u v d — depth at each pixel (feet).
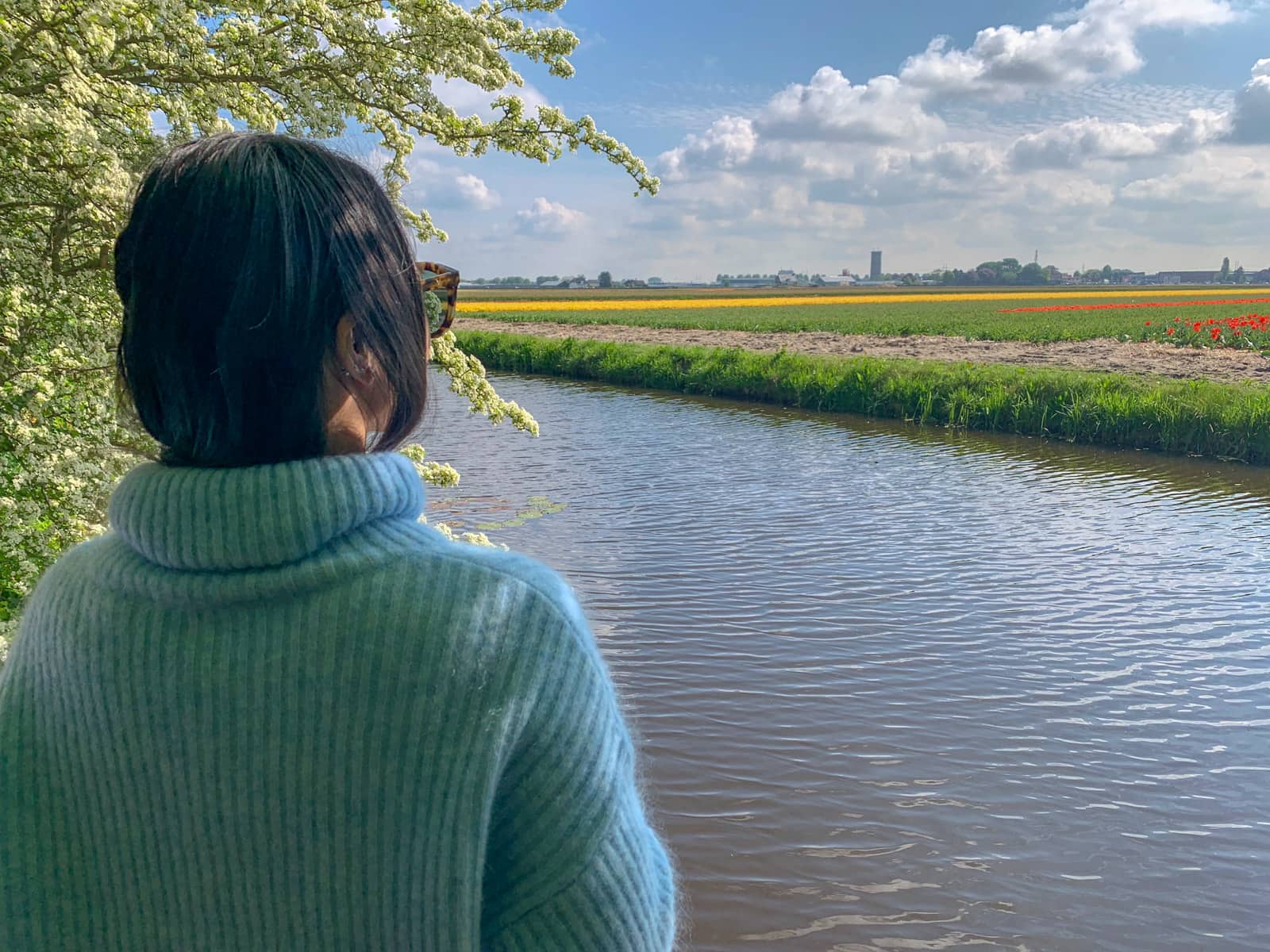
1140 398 53.83
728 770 17.31
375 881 2.36
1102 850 15.07
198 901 2.46
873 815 15.96
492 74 13.62
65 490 11.02
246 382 2.50
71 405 11.69
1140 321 138.00
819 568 29.84
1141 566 30.07
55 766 2.64
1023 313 172.24
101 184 10.58
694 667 21.91
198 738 2.41
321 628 2.38
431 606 2.41
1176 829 15.64
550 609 2.54
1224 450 49.67
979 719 19.39
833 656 22.61
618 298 314.76
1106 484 43.32
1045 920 13.44
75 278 12.01
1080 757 17.90
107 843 2.56
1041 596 27.04
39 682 2.73
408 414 2.86
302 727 2.36
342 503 2.40
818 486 42.98
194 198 2.57
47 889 2.60
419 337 2.89
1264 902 13.85
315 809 2.36
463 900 2.33
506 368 111.96
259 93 13.71
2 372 11.51
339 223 2.63
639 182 15.67
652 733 18.67
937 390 65.36
